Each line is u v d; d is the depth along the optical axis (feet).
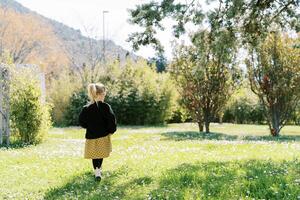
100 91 34.22
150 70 155.12
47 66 242.37
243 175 30.07
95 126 33.65
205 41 44.45
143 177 32.14
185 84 102.68
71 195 29.45
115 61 156.35
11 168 43.21
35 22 239.30
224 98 100.83
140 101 147.02
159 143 68.28
